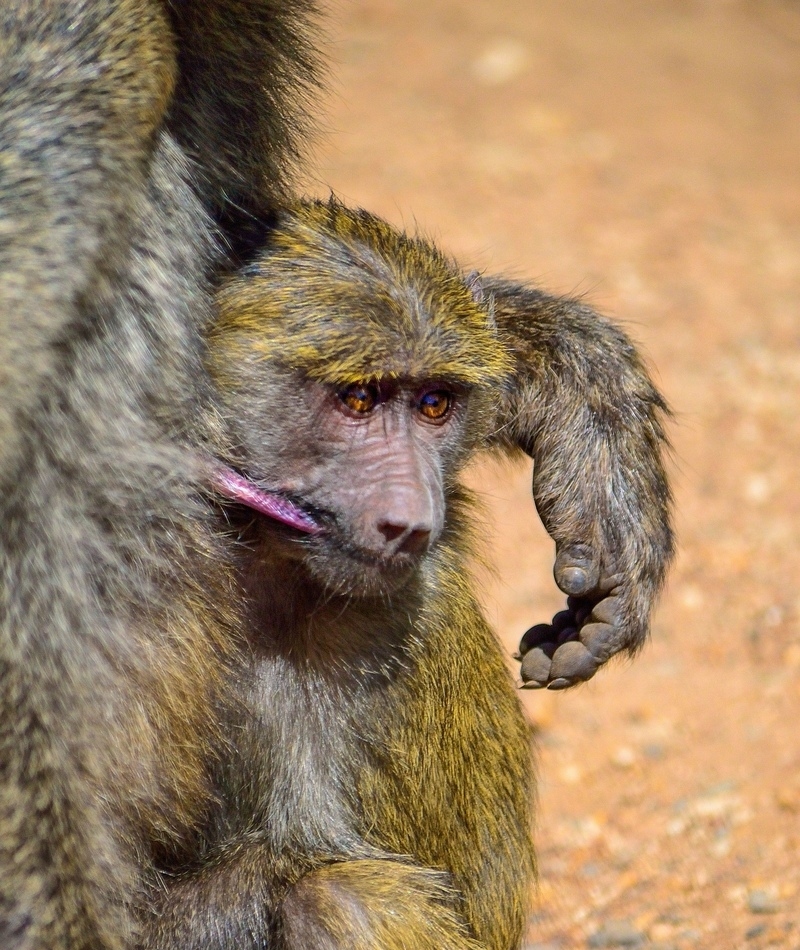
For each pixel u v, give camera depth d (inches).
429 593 390.9
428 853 392.5
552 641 414.6
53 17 317.1
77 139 309.9
